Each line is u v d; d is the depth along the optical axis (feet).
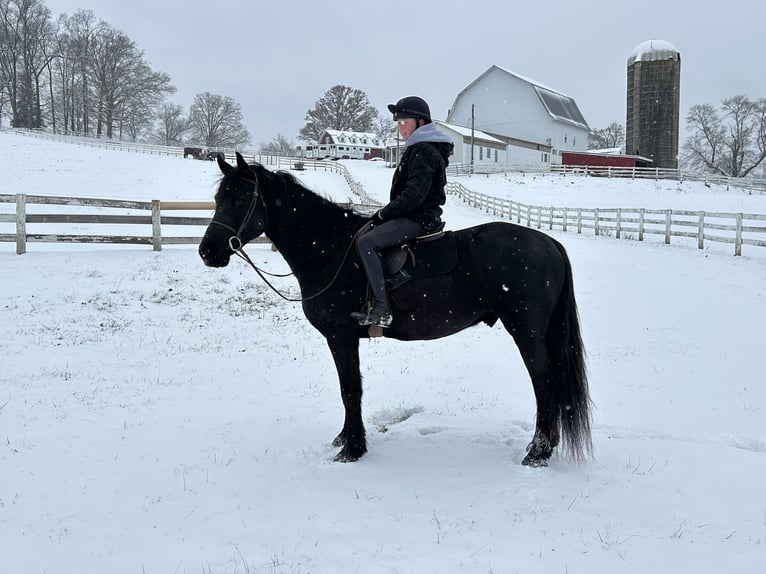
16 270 37.58
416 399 21.34
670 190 149.07
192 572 10.79
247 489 14.30
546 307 15.37
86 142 200.64
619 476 14.79
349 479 14.84
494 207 112.47
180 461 15.92
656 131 215.31
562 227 93.30
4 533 12.17
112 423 18.56
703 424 18.30
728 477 14.61
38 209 74.79
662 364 25.39
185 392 21.67
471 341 30.40
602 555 11.21
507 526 12.38
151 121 274.57
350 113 345.31
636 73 217.36
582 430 15.34
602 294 41.42
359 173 174.50
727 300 39.34
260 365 25.32
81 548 11.60
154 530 12.30
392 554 11.25
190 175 126.52
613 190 148.05
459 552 11.32
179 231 62.13
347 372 16.29
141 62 259.80
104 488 14.28
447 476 14.99
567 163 213.25
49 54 256.73
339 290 16.11
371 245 15.28
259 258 46.73
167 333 29.55
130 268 40.09
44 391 21.27
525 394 21.85
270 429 18.40
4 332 27.76
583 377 15.46
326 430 18.38
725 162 260.42
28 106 252.01
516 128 236.02
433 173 15.34
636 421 18.71
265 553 11.35
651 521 12.53
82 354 25.84
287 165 187.52
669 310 36.42
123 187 102.63
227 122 314.96
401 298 15.62
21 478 14.74
